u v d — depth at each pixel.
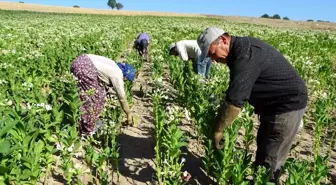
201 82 7.94
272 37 22.70
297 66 11.09
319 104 5.93
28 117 4.83
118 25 32.91
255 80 3.85
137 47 13.49
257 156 4.55
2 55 11.26
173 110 5.13
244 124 5.82
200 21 53.53
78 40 16.62
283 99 4.07
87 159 4.52
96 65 5.96
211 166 5.24
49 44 15.09
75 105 5.46
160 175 4.87
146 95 9.59
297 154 6.26
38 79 8.16
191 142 6.55
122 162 5.69
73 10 83.62
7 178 3.67
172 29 28.44
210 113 5.12
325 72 10.70
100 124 6.18
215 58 3.96
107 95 7.19
